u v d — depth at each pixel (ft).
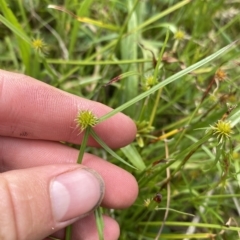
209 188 0.27
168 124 0.35
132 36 0.33
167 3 0.39
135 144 0.30
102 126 0.27
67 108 0.27
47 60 0.31
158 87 0.21
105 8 0.37
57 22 0.36
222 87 0.29
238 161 0.28
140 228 0.30
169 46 0.36
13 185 0.20
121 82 0.32
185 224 0.26
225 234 0.26
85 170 0.23
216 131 0.21
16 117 0.26
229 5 0.39
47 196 0.21
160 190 0.26
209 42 0.33
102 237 0.22
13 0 0.36
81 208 0.22
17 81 0.26
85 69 0.36
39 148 0.27
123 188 0.27
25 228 0.20
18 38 0.29
